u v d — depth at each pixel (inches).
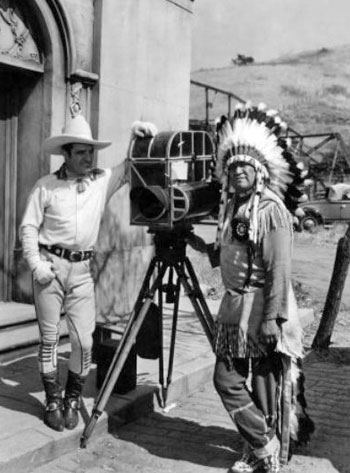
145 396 182.2
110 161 260.1
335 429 177.9
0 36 215.5
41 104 232.5
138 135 160.7
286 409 145.9
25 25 223.8
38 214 154.6
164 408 186.7
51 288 155.1
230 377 143.9
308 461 156.5
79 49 243.3
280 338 142.2
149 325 179.0
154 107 291.4
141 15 275.0
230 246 144.8
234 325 143.4
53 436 152.0
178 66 309.6
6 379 191.2
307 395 207.0
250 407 143.5
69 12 235.6
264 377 146.7
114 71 257.4
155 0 286.2
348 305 366.0
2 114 234.5
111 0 251.6
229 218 146.5
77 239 155.3
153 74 289.6
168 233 166.4
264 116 148.4
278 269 137.6
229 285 146.1
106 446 161.3
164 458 156.2
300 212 150.9
